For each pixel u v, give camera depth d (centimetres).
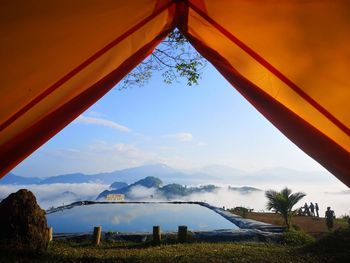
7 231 988
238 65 368
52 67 317
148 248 1338
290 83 351
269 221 2305
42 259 947
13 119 347
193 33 362
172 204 4000
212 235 1546
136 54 366
